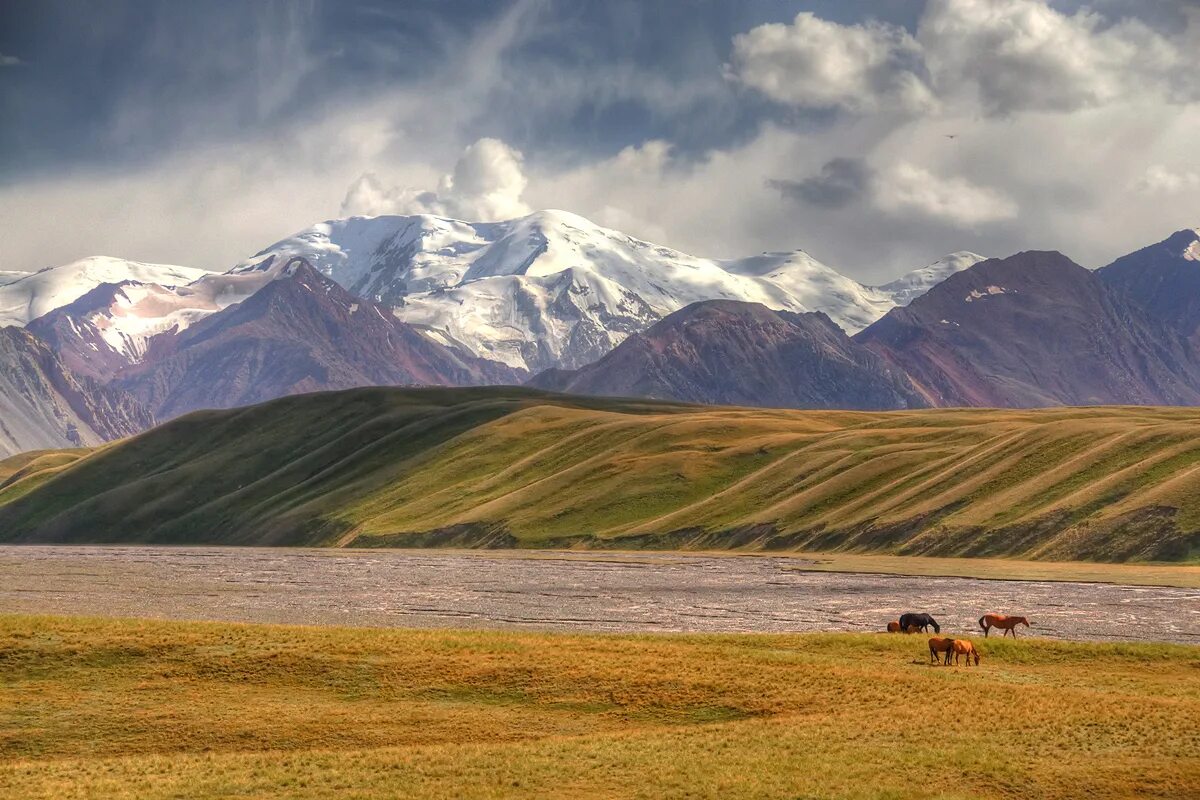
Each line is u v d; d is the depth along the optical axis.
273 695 114.06
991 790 84.38
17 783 85.94
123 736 101.62
